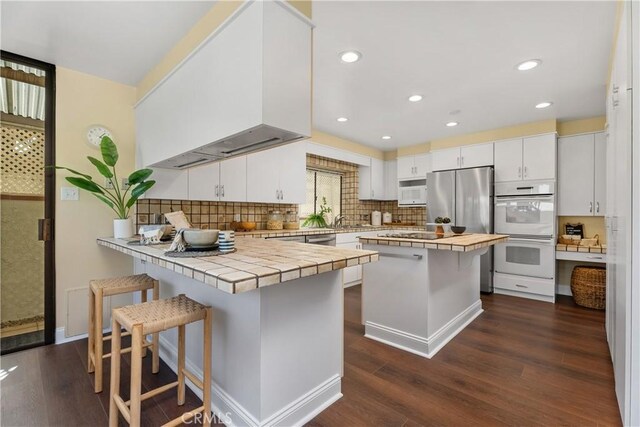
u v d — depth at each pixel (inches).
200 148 75.3
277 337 57.9
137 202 113.5
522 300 148.5
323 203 208.7
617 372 67.0
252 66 58.2
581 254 141.8
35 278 99.8
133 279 81.7
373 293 103.8
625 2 57.5
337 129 168.7
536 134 152.9
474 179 165.6
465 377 78.5
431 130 169.3
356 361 87.3
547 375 79.1
